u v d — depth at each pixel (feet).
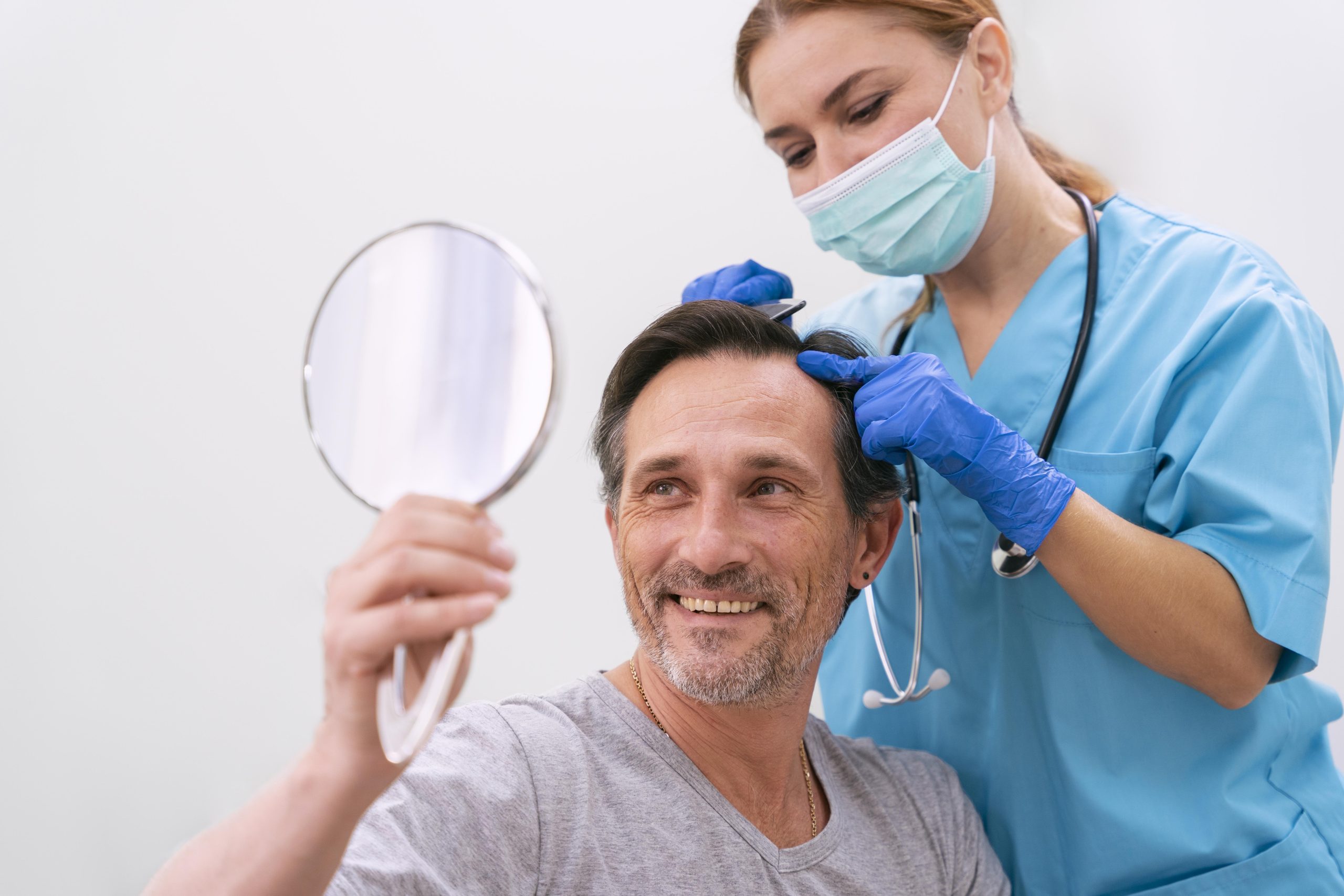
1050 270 4.57
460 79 6.64
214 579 6.07
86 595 5.93
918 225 4.40
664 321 3.86
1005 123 4.59
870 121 4.32
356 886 2.84
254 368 6.21
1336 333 6.89
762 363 3.82
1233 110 7.24
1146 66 7.44
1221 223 7.29
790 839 3.88
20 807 5.78
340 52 6.46
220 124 6.27
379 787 2.34
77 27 6.10
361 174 6.47
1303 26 7.01
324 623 2.21
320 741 2.33
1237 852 3.97
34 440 5.95
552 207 6.77
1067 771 4.16
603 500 4.13
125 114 6.14
